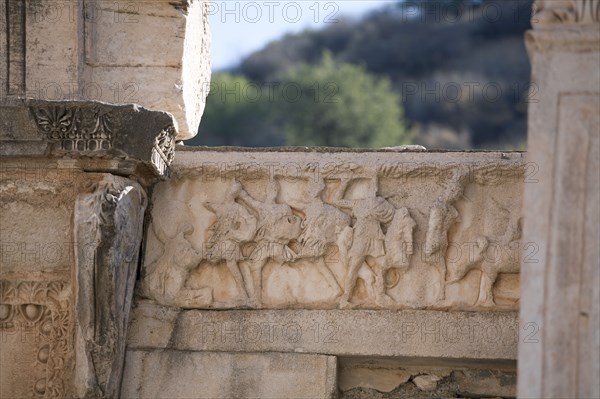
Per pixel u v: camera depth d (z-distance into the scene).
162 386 12.59
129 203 12.39
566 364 10.24
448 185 12.73
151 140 12.19
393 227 12.71
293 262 12.80
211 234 12.87
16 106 12.05
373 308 12.67
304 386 12.52
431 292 12.66
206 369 12.62
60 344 12.37
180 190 13.00
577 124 10.30
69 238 12.41
